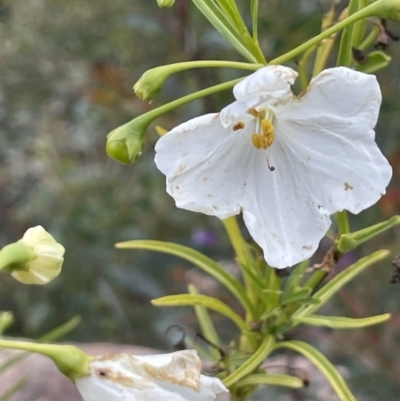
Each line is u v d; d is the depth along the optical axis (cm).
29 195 86
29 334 80
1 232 85
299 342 33
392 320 58
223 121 28
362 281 63
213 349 36
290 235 30
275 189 30
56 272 29
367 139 29
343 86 28
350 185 29
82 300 76
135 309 78
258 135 29
